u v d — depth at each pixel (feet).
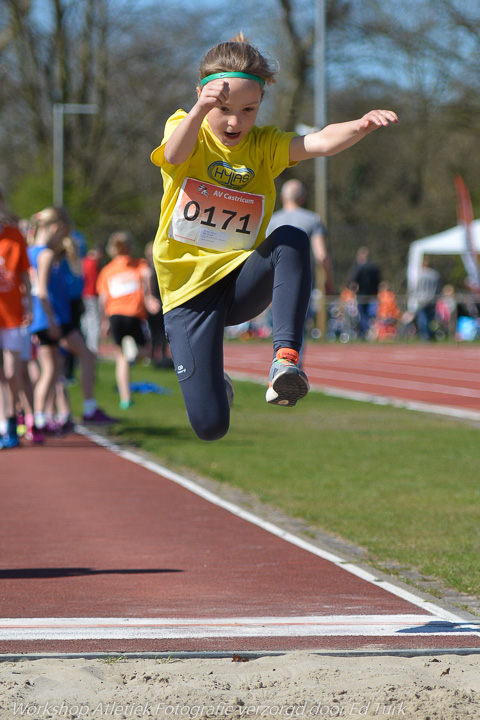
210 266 26.18
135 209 269.64
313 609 30.42
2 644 26.40
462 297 196.54
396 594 32.30
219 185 26.00
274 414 87.66
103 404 93.25
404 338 192.54
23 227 81.61
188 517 45.37
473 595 32.22
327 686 21.97
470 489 51.75
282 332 24.97
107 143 266.57
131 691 21.65
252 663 23.86
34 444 69.31
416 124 249.96
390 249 295.07
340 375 126.31
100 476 56.59
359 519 44.19
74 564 36.47
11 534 41.65
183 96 255.91
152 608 30.45
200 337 26.14
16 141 265.54
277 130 26.27
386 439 71.26
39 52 247.70
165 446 67.31
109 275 87.61
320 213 196.44
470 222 180.24
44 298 69.97
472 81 229.04
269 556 37.83
